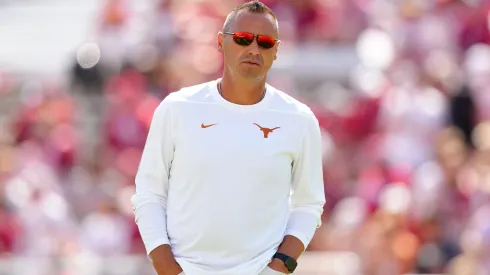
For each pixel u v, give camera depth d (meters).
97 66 47.94
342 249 35.94
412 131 42.53
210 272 15.74
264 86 16.31
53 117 44.81
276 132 16.02
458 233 36.28
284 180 16.06
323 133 42.03
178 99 16.11
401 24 48.22
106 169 42.78
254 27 15.81
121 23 49.84
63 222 38.81
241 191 15.74
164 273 15.87
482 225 34.72
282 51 47.78
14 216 37.66
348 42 49.09
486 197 36.72
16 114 46.94
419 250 35.38
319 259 35.19
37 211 38.34
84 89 47.72
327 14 49.12
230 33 15.93
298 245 16.19
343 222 36.88
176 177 15.98
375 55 48.00
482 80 45.03
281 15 48.69
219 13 49.00
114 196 39.78
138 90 45.00
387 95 44.03
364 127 43.59
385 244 34.75
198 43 47.22
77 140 44.84
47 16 60.22
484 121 43.78
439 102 43.78
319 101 46.72
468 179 37.66
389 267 34.62
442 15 48.47
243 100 16.06
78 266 35.91
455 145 38.47
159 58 46.88
